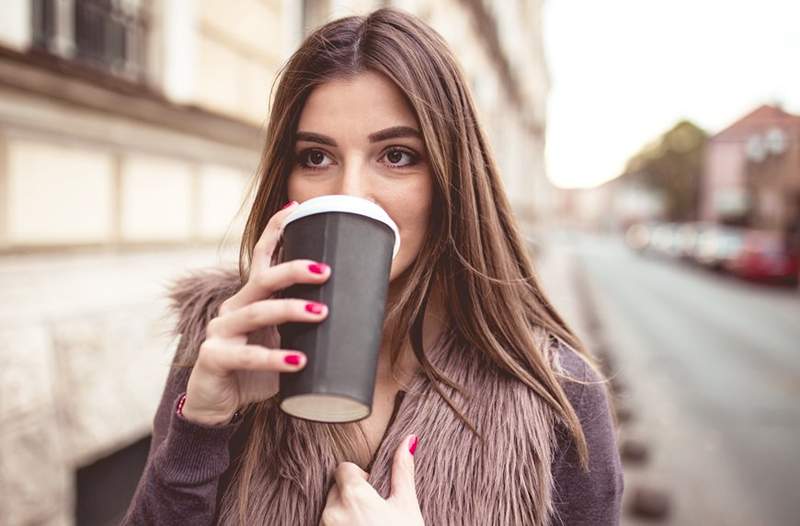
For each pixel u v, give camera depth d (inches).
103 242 112.2
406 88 31.9
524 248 39.7
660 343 329.7
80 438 94.1
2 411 80.7
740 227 1250.0
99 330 100.4
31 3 97.3
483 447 33.5
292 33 188.9
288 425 33.2
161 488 29.7
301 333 24.5
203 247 146.1
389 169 33.4
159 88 126.3
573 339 39.9
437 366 35.8
